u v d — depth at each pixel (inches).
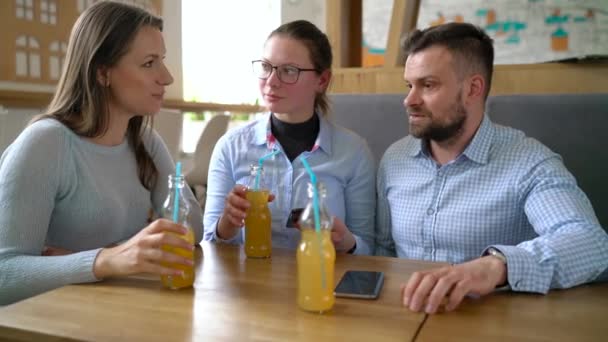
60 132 51.9
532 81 90.3
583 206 49.3
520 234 57.0
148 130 62.7
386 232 66.4
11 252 45.3
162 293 38.7
